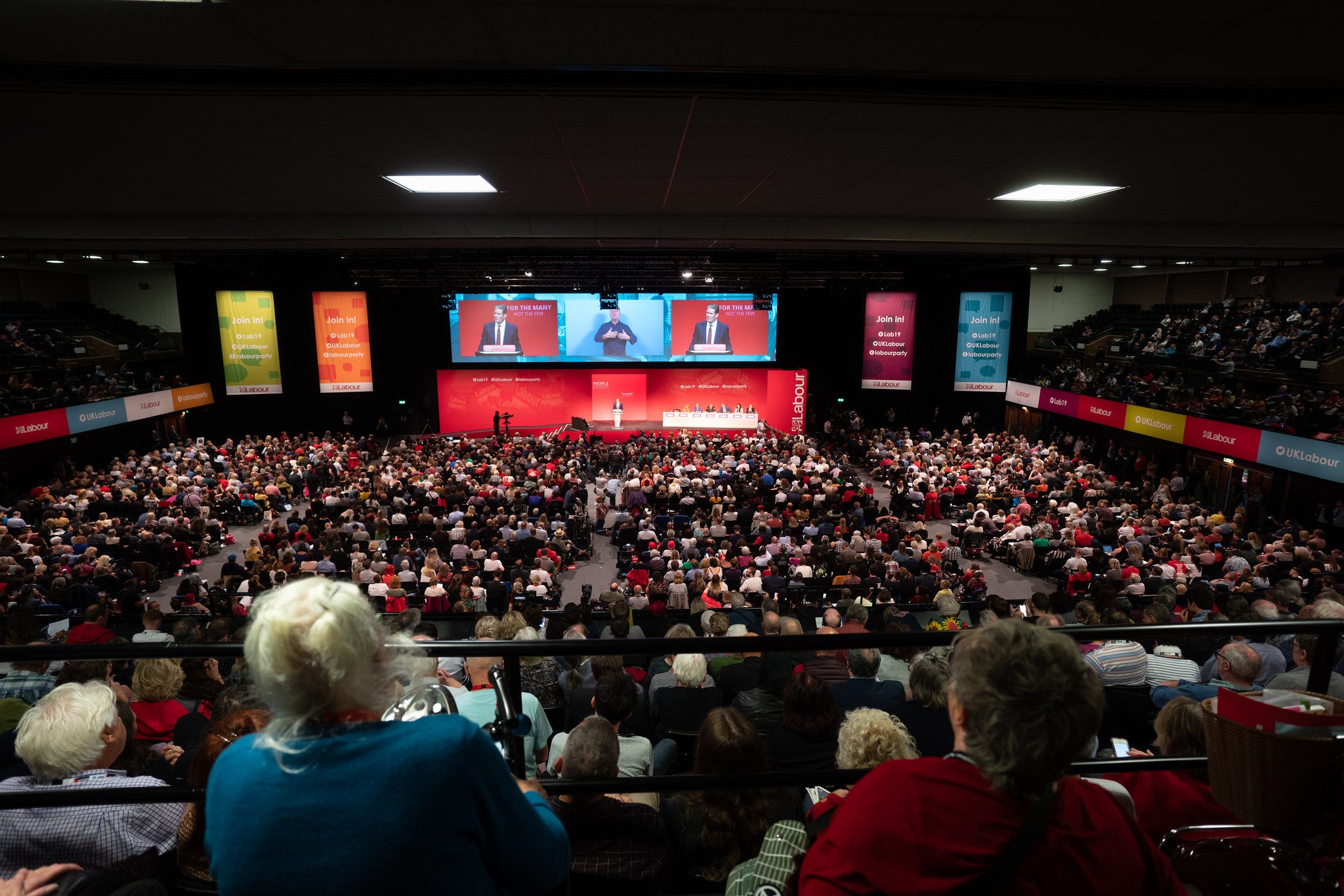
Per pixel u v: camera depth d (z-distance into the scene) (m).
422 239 12.48
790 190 8.93
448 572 12.58
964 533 17.66
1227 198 8.99
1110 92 4.72
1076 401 25.89
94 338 29.67
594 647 1.62
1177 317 29.84
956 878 1.01
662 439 26.75
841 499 19.22
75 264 29.70
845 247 15.29
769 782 1.84
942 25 3.78
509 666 1.65
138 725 4.26
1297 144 6.16
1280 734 1.57
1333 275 25.48
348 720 1.08
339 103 5.18
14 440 19.25
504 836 1.11
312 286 28.19
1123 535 15.23
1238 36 3.85
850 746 2.66
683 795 2.57
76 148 6.60
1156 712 4.56
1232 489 20.28
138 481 19.89
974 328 29.05
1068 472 21.75
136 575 14.12
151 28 3.80
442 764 1.01
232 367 28.45
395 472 20.52
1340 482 15.98
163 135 6.15
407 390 31.45
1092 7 3.54
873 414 31.67
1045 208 10.02
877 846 1.05
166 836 2.25
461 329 30.64
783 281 26.80
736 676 5.83
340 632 1.01
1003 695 1.01
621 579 13.22
